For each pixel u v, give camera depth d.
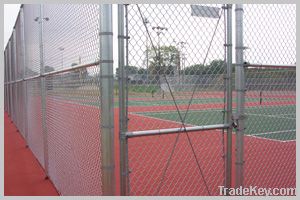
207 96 3.01
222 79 3.04
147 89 2.61
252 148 6.63
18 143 8.46
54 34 4.29
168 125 10.39
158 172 4.89
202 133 7.82
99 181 2.60
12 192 4.52
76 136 3.40
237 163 3.13
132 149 5.88
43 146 5.49
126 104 2.45
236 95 3.08
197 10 2.83
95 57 2.49
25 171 5.66
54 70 4.33
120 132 2.46
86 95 2.91
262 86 3.52
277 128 9.71
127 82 2.43
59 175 4.33
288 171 4.80
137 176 4.65
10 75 14.24
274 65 3.29
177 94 2.85
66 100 3.81
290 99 3.88
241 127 3.09
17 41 10.05
